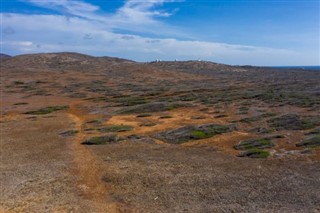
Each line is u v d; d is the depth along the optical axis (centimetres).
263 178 2109
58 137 3419
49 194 1973
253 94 6300
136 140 3188
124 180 2166
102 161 2567
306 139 2834
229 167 2341
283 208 1709
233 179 2119
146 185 2080
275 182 2038
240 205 1767
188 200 1856
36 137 3441
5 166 2503
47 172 2347
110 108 5350
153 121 4203
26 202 1869
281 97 5706
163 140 3170
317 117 3691
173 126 3831
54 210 1772
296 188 1936
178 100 6003
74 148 2981
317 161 2341
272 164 2347
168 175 2225
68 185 2108
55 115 4872
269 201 1798
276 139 2959
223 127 3444
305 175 2112
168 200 1864
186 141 3106
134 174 2258
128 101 6072
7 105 5828
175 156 2645
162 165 2430
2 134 3612
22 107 5619
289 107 4712
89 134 3525
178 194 1936
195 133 3272
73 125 4050
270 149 2686
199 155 2656
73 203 1852
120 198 1912
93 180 2195
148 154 2722
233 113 4506
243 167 2323
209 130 3366
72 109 5488
